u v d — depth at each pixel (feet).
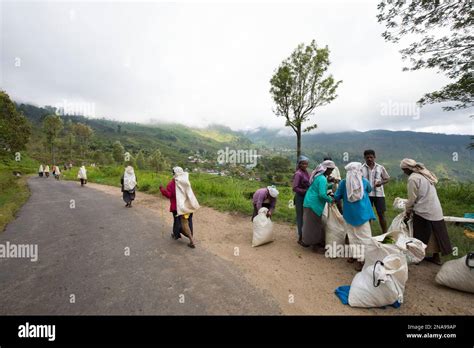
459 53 23.29
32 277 12.80
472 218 21.17
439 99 25.70
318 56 36.14
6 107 86.43
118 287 11.75
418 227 14.33
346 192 14.19
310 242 16.24
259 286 11.98
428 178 14.38
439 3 21.58
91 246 17.43
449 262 12.10
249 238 19.61
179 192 16.98
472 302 10.76
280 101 39.50
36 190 53.16
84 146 272.10
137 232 20.94
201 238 19.48
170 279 12.57
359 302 10.44
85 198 40.88
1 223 23.30
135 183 33.01
